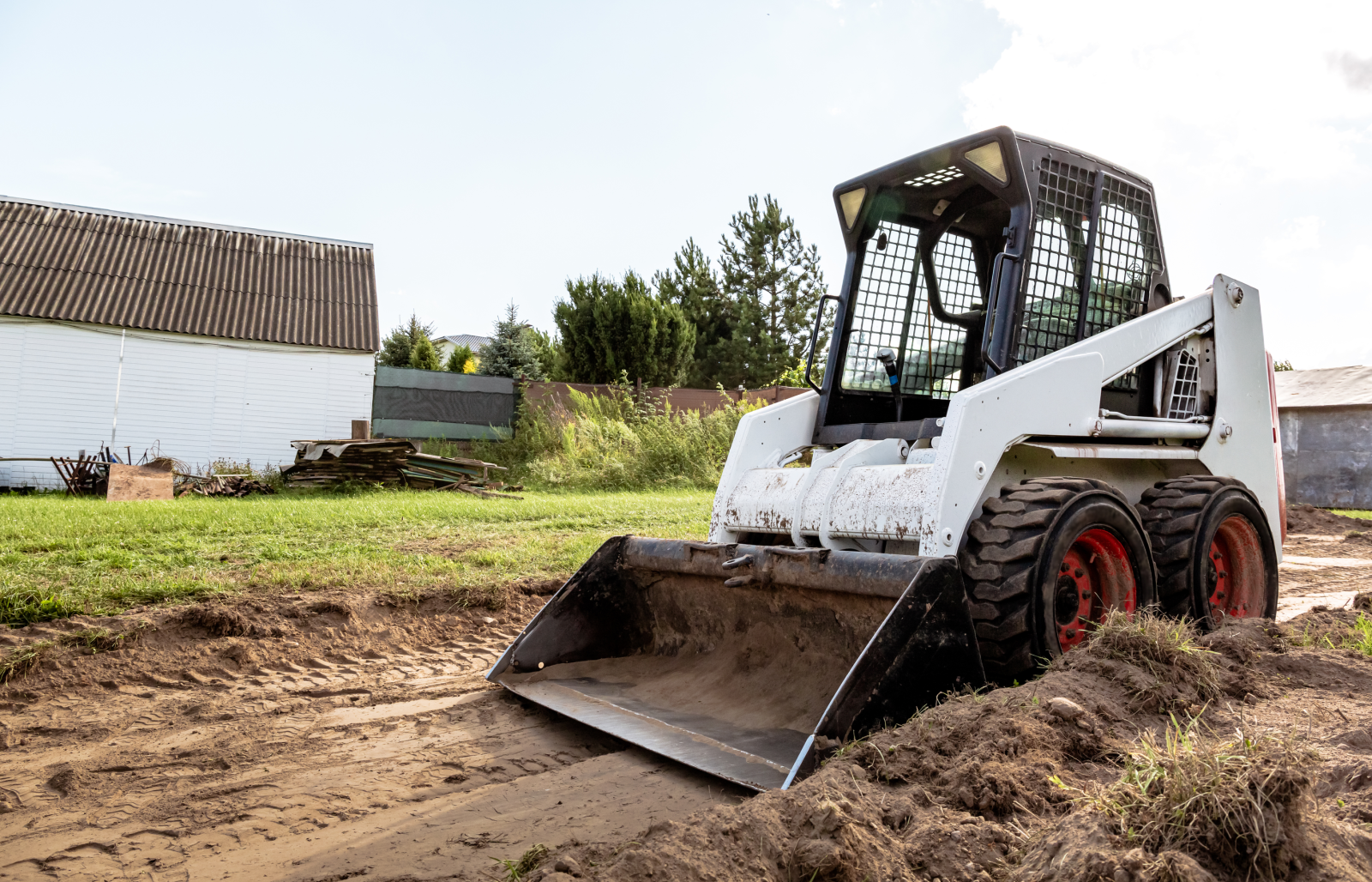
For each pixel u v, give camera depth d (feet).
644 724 11.53
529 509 36.01
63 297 57.31
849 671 10.72
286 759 11.21
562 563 22.85
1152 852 6.42
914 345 17.19
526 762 11.16
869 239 16.62
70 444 56.49
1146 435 14.75
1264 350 17.29
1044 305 14.46
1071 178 14.93
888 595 10.66
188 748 11.57
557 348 95.35
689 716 11.87
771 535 14.83
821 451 14.75
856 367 16.57
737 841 7.14
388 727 12.51
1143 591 12.85
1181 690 10.46
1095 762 8.96
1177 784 6.80
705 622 13.97
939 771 8.62
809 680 11.99
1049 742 8.99
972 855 7.16
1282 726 9.53
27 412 55.72
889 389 16.98
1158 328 15.33
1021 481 13.52
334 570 20.68
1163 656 10.91
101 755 11.30
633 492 51.03
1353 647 13.44
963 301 17.72
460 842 8.74
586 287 90.43
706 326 116.06
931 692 10.12
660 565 14.24
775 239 115.14
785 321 115.34
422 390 66.18
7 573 19.22
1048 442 13.83
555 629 14.49
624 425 61.00
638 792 10.05
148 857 8.46
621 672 14.17
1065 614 12.35
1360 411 59.41
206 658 15.21
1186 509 14.24
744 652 13.15
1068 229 14.85
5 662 13.80
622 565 15.16
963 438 12.19
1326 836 6.68
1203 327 16.20
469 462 50.24
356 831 9.07
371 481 47.80
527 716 13.02
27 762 11.05
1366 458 59.16
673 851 6.87
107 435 57.16
